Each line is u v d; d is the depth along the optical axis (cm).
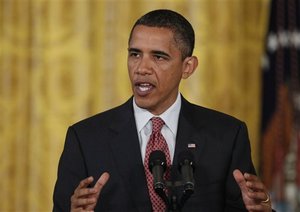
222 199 705
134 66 679
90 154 704
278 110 1198
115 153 703
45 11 1205
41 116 1213
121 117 728
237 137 730
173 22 694
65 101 1211
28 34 1209
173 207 597
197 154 707
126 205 684
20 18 1208
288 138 1197
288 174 1199
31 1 1207
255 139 1211
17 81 1211
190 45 712
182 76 723
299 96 1194
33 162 1215
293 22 1198
